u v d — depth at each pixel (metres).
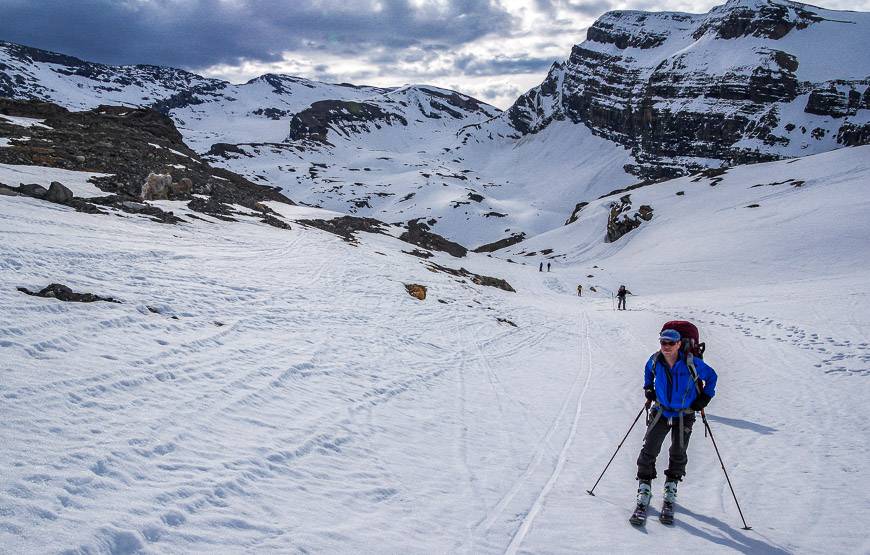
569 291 54.47
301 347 12.05
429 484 6.83
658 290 55.88
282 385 9.24
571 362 17.92
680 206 95.44
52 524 4.01
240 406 7.81
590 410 11.68
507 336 21.44
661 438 6.34
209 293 14.60
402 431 8.65
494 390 12.81
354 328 15.54
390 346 14.77
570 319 30.19
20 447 5.00
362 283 23.58
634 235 91.12
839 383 13.11
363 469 6.85
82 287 11.58
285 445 6.90
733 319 25.19
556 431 10.04
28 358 7.31
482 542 5.46
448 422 9.69
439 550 5.18
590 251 94.94
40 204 21.02
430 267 39.50
